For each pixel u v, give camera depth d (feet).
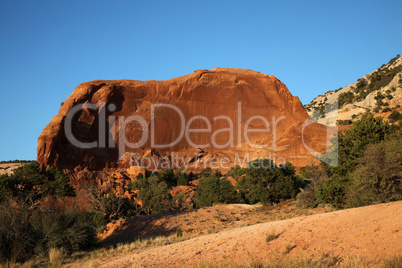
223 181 141.59
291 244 32.17
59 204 135.13
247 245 36.06
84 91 333.62
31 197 124.88
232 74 406.00
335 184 66.33
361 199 55.31
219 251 37.04
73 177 266.98
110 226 96.68
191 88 382.63
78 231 69.67
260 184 115.24
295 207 86.89
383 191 53.26
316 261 26.94
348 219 34.53
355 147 71.82
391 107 333.62
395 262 22.40
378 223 30.71
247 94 398.83
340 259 26.35
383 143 58.03
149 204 123.13
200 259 35.65
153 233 85.87
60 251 62.69
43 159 285.02
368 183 54.80
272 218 77.05
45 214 73.56
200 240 46.80
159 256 42.93
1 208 70.69
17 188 129.39
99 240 84.23
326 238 31.22
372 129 72.13
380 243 26.86
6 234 61.87
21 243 61.87
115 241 83.71
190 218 95.71
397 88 379.76
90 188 114.83
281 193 110.32
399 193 52.03
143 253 49.19
